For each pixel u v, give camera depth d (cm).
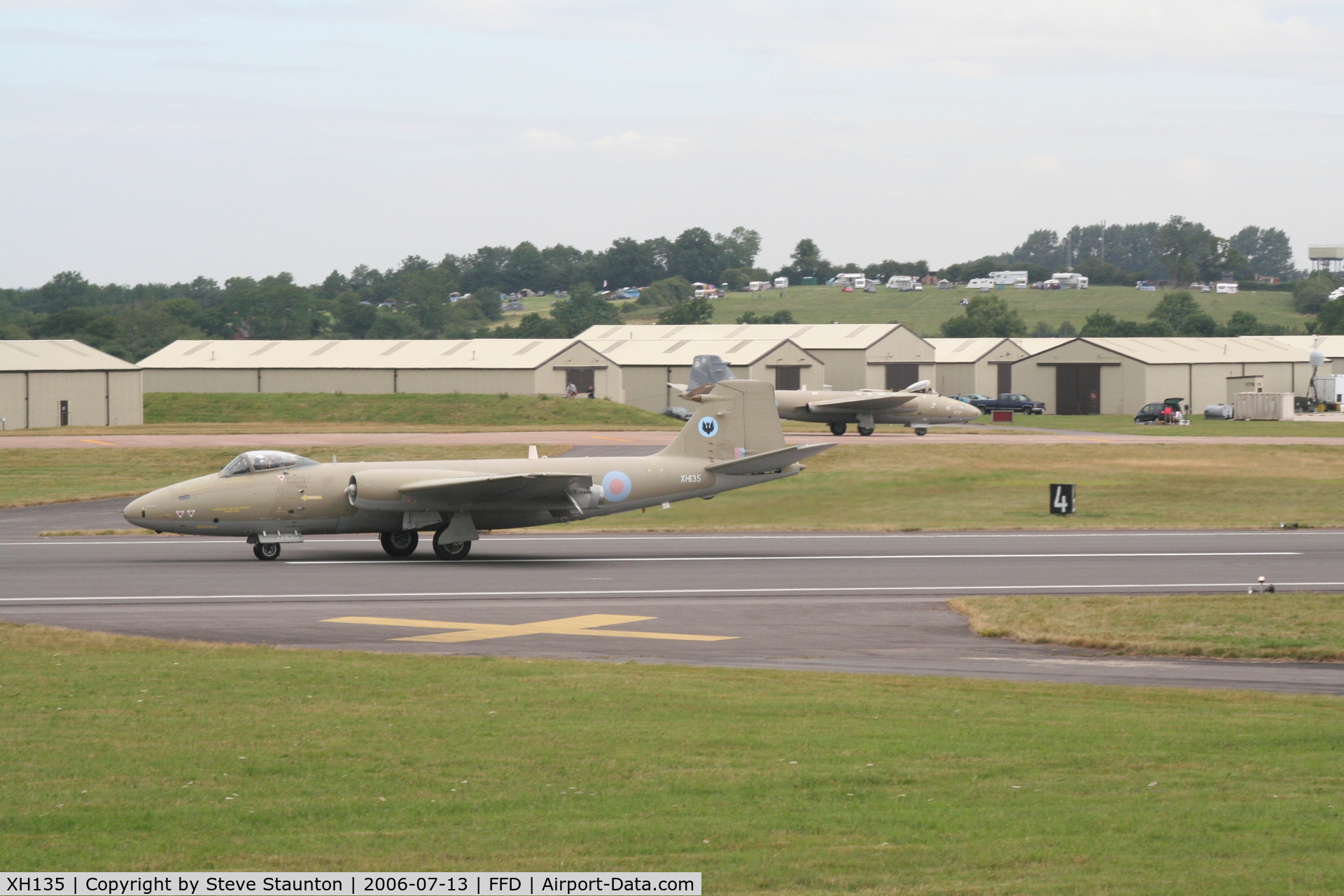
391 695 5947
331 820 3909
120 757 4691
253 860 3525
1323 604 9331
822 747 4875
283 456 11925
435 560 11994
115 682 6222
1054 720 5484
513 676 6525
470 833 3762
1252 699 6116
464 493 11838
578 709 5638
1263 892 3228
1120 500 17750
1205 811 3962
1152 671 7056
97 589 9938
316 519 11838
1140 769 4531
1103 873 3375
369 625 8469
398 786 4291
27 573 10819
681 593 10012
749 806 4050
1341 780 4375
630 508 12638
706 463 13012
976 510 16750
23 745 4875
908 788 4278
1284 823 3822
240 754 4738
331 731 5147
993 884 3294
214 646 7469
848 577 10956
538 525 12462
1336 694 6391
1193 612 9006
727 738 5019
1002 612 8969
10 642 7512
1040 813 3950
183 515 11494
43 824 3853
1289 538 13988
